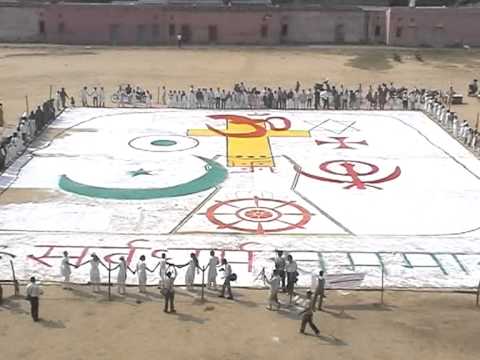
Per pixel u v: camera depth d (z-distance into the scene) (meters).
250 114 41.50
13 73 53.72
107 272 20.83
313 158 32.78
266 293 19.78
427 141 36.28
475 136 35.19
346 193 28.23
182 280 20.48
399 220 25.50
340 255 22.39
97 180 29.14
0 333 17.05
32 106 42.62
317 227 24.70
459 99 46.62
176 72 55.41
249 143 35.19
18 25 70.38
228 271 19.41
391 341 17.02
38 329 17.30
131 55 62.69
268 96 43.47
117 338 16.92
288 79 53.69
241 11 70.06
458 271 21.42
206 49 66.75
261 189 28.42
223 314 18.36
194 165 31.39
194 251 22.41
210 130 37.50
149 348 16.45
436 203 27.28
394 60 62.38
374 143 35.66
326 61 61.31
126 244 22.88
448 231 24.59
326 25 71.31
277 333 17.33
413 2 75.06
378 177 30.27
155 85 50.34
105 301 19.06
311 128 38.41
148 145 34.41
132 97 44.47
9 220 24.73
